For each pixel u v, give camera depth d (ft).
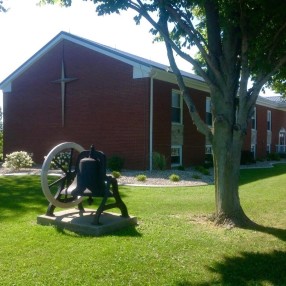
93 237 20.40
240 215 24.53
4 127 73.41
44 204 29.96
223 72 24.93
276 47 25.52
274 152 111.96
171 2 25.34
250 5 23.68
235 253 18.63
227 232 22.44
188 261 17.24
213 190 40.09
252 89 24.71
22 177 48.93
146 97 57.98
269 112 110.01
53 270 15.62
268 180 51.16
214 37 25.31
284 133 120.88
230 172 24.53
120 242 19.51
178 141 65.57
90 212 25.05
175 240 20.25
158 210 28.55
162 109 61.05
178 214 27.25
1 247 18.34
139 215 26.53
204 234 21.80
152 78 58.54
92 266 16.15
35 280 14.60
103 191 22.47
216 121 24.77
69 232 21.25
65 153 60.90
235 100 25.41
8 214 26.04
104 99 62.08
